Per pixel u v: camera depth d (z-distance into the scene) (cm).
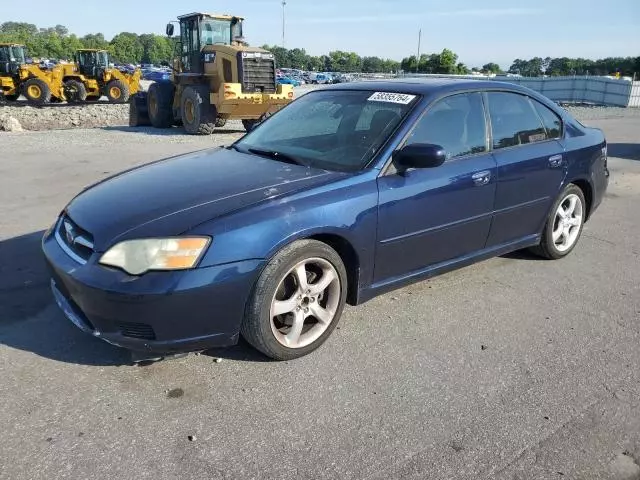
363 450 256
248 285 297
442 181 375
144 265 280
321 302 342
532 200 450
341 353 338
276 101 1552
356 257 343
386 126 375
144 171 387
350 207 331
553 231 490
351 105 415
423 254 382
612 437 269
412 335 363
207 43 1639
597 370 327
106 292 277
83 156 1023
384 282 368
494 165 411
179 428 267
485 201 408
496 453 257
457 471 245
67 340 342
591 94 3400
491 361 334
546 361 336
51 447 251
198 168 375
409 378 314
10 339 340
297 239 310
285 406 286
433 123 385
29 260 470
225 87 1472
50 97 2589
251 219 298
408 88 408
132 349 292
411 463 249
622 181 888
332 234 325
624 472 247
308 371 318
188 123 1545
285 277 311
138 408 280
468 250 415
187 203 309
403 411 285
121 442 256
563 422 279
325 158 372
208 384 302
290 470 243
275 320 324
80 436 259
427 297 421
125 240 286
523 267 488
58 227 344
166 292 276
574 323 386
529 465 250
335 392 299
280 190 322
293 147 401
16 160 958
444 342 355
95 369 312
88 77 2784
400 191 354
